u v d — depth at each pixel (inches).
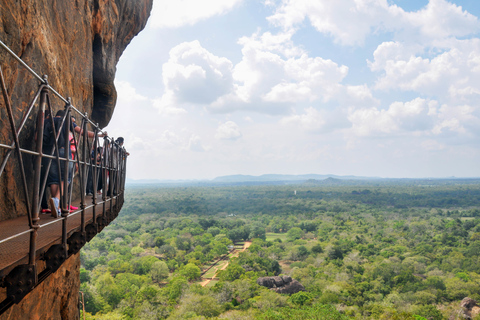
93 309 1806.1
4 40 176.9
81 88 354.0
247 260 2947.8
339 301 2010.3
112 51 488.4
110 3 440.5
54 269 135.5
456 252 3275.1
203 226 5492.1
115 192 330.6
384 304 1995.6
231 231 4603.8
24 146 199.2
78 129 233.6
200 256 3248.0
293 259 3344.0
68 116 148.3
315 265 3011.8
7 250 115.9
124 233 4603.8
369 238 4365.2
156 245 3769.7
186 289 2128.4
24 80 202.2
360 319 1697.8
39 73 226.8
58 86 271.7
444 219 6043.3
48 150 208.1
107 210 262.5
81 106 358.9
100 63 450.9
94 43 432.5
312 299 2000.5
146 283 2282.2
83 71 355.6
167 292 2059.5
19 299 106.5
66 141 146.9
